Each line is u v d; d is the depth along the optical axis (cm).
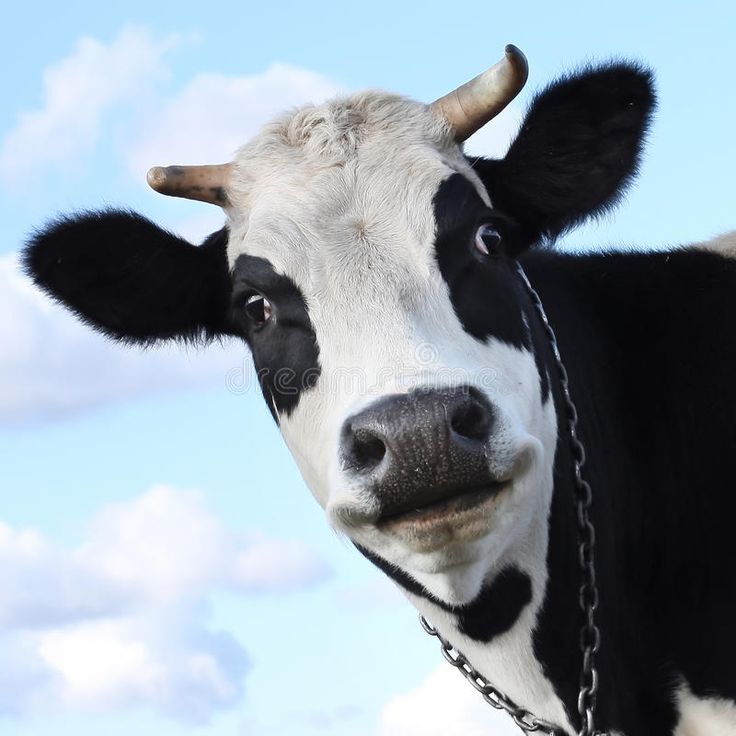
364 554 206
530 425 196
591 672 200
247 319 204
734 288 217
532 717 206
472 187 203
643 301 218
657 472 211
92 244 214
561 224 214
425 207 199
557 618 202
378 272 195
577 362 211
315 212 199
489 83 208
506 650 202
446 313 193
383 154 204
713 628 204
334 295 195
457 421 180
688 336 215
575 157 211
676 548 208
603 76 207
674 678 205
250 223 203
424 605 204
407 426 178
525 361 198
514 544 199
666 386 213
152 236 215
